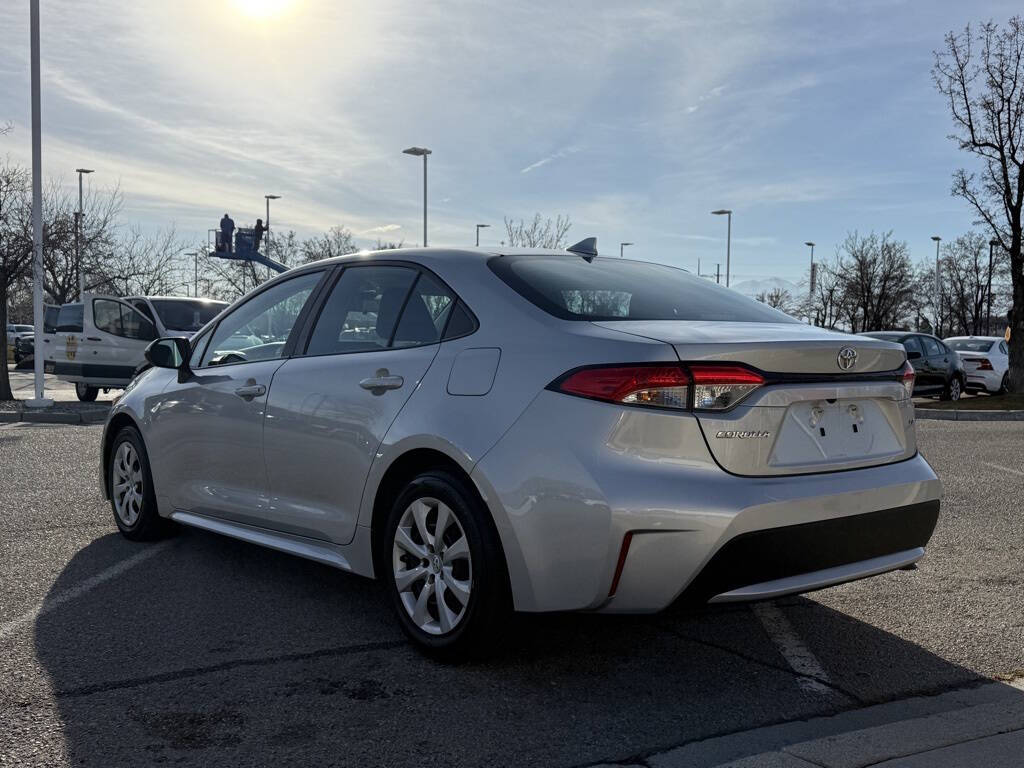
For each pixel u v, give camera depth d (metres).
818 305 54.69
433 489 3.47
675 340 3.13
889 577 4.86
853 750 2.74
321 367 4.12
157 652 3.58
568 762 2.71
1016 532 5.91
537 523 3.12
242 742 2.82
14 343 41.06
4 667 3.39
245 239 26.05
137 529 5.32
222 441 4.63
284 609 4.14
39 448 9.34
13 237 16.55
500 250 4.03
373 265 4.25
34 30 15.30
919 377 17.52
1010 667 3.57
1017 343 18.66
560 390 3.17
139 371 5.91
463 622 3.36
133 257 39.81
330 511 4.00
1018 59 17.69
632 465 3.02
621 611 3.07
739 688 3.32
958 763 2.65
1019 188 18.14
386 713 3.05
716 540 2.97
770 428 3.14
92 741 2.80
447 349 3.62
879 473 3.42
